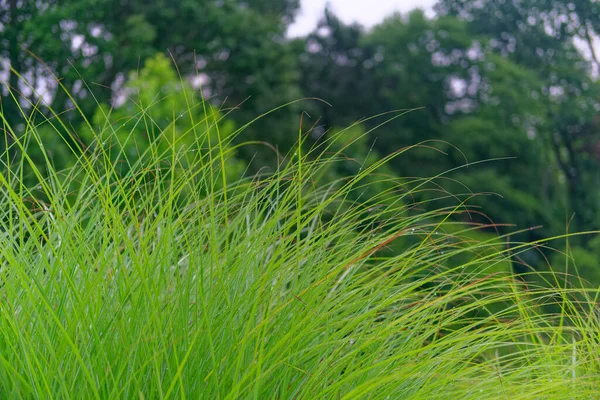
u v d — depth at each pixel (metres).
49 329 1.38
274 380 1.40
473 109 28.98
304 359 1.48
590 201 27.19
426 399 1.50
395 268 1.71
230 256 1.58
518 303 1.77
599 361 1.86
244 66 22.91
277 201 1.75
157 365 1.21
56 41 15.93
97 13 17.89
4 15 16.89
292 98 22.66
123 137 6.62
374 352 1.56
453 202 22.72
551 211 25.77
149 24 19.94
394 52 30.31
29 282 1.43
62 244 1.48
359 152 12.97
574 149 28.34
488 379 1.61
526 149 26.03
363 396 1.47
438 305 1.62
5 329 1.29
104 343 1.33
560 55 30.41
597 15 30.19
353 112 31.59
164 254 1.44
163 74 8.88
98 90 17.12
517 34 31.33
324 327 1.47
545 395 1.62
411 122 29.47
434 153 26.17
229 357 1.39
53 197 1.58
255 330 1.31
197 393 1.32
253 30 23.36
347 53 33.31
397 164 27.28
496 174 24.62
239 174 7.81
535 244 1.74
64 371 1.25
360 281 1.69
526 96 26.47
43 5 17.16
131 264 1.67
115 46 18.12
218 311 1.50
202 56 22.89
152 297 1.43
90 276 1.47
